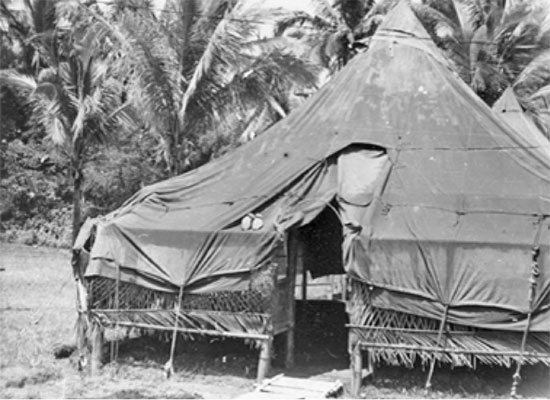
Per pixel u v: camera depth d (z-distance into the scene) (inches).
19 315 733.9
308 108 633.0
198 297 518.0
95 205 1423.5
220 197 566.3
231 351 585.3
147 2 989.8
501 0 1362.0
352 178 534.9
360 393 474.3
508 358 466.9
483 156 553.3
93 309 537.6
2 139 1441.9
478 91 1291.8
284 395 440.8
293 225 507.5
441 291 470.9
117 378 504.7
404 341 477.1
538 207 502.6
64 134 1087.6
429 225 496.7
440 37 1317.7
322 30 1406.3
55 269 1111.6
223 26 917.8
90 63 1079.6
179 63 971.9
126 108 1127.6
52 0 1074.7
